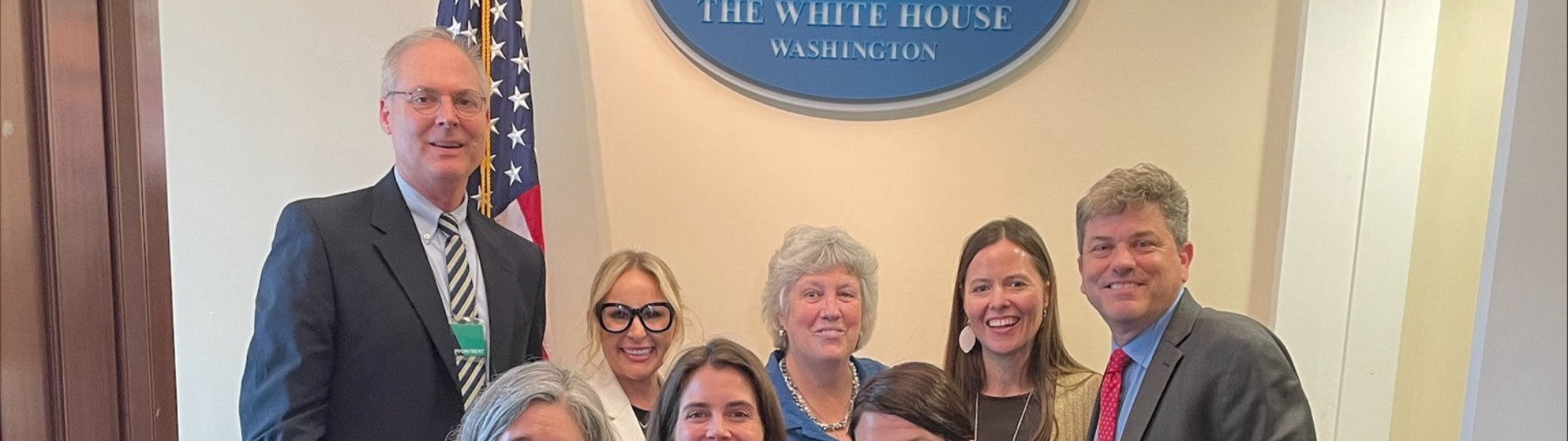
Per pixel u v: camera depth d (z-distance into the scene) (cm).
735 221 173
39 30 65
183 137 174
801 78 169
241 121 174
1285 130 173
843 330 166
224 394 182
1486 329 77
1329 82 170
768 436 154
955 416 151
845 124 171
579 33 169
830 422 164
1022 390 167
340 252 140
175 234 176
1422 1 167
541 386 131
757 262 174
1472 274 176
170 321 86
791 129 171
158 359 83
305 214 140
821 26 168
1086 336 167
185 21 171
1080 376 166
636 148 171
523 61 165
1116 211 159
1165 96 172
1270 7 170
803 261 166
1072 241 171
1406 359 180
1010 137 171
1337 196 173
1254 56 171
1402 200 172
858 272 167
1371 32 169
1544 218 72
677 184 172
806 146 171
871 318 170
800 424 164
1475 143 173
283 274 138
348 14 171
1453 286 178
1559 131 71
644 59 170
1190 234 175
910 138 171
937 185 172
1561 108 71
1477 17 170
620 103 170
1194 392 154
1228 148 173
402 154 147
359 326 141
